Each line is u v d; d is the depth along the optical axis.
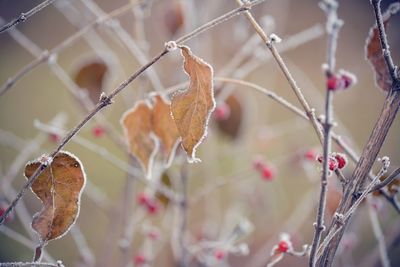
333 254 0.33
